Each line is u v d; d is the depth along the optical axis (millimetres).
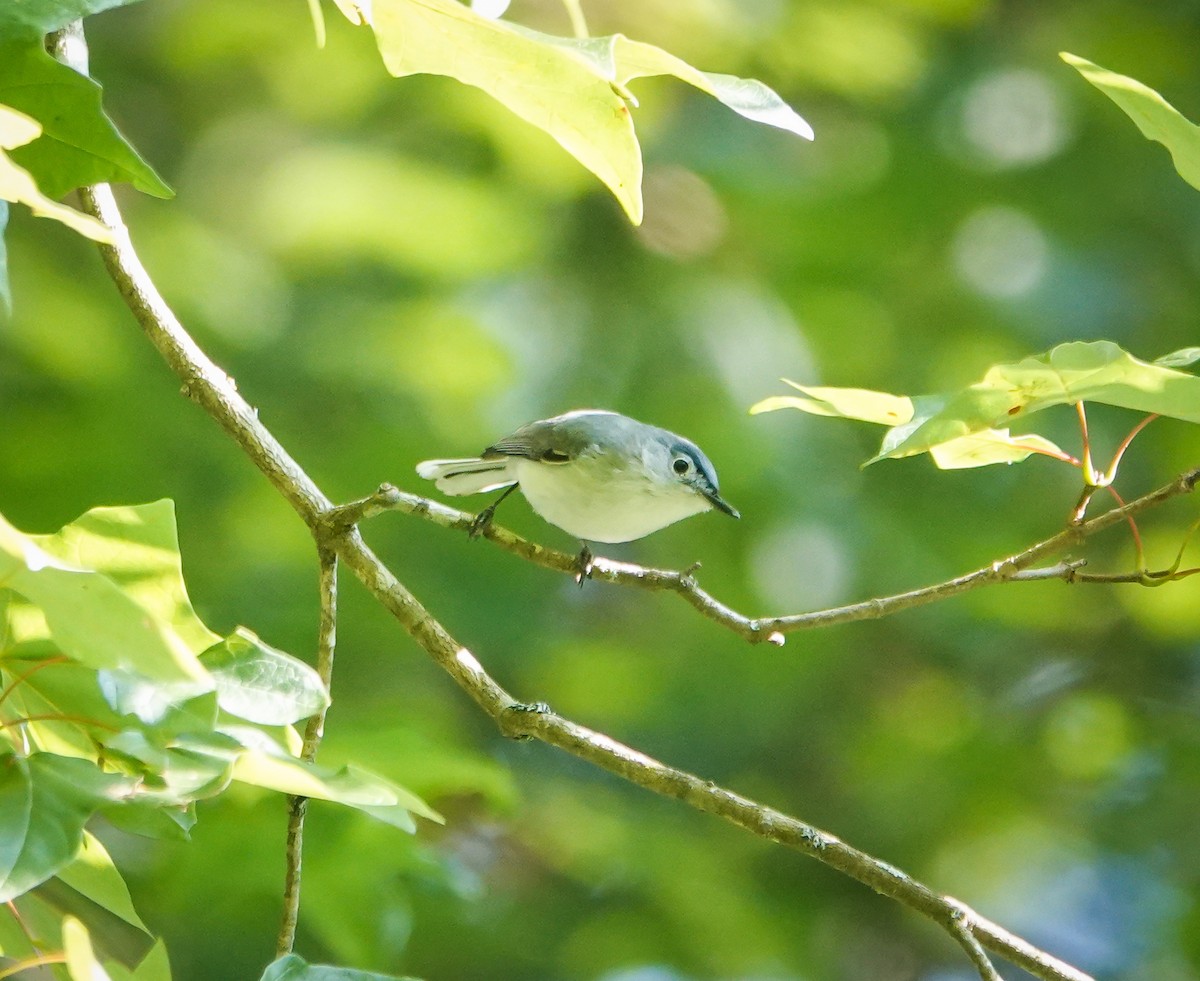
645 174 13734
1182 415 4680
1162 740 13875
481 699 5656
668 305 13297
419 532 11867
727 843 12812
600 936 11148
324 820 7668
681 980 10992
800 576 12812
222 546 11055
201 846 7602
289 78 13859
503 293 13172
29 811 3789
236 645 4387
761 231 13695
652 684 12719
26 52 4496
